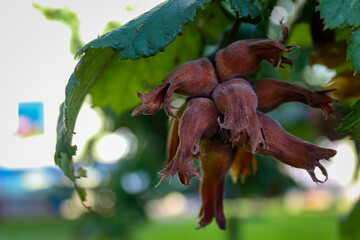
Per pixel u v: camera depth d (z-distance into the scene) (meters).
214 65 0.40
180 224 5.20
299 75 0.59
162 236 3.92
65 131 0.41
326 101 0.42
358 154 0.61
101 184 1.19
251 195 1.11
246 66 0.40
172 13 0.40
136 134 0.90
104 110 0.72
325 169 0.38
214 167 0.42
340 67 0.50
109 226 1.23
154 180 1.12
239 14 0.40
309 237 3.31
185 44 0.49
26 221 5.65
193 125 0.39
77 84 0.41
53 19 0.55
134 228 1.35
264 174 1.04
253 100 0.39
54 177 1.77
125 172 1.11
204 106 0.39
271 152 0.39
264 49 0.39
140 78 0.50
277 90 0.41
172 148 0.43
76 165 0.46
